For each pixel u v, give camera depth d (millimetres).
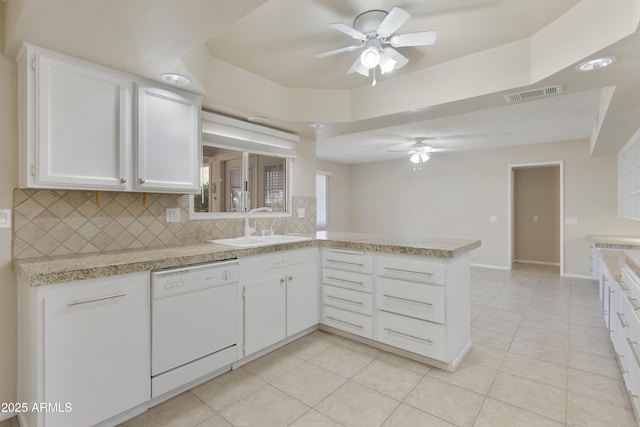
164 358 1873
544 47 2156
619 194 4926
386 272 2531
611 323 2688
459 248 2326
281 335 2623
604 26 1770
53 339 1479
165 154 2215
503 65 2369
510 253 6145
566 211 5527
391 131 4836
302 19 2027
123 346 1708
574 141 5453
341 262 2826
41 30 1529
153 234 2445
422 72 2752
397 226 7762
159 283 1832
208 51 2408
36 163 1674
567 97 3295
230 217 3018
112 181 1952
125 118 2006
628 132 3564
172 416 1802
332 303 2906
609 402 1922
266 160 3408
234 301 2258
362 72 2318
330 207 8109
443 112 2896
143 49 1716
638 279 1757
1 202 1789
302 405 1908
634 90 2346
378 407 1888
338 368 2340
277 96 3020
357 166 8492
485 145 5953
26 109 1677
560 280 5238
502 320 3379
